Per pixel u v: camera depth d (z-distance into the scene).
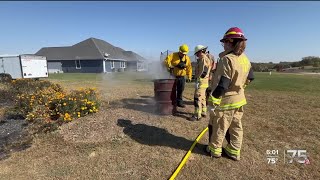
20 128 5.78
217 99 3.54
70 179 3.43
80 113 6.04
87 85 15.09
